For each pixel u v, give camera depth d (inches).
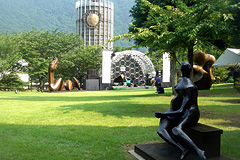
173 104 178.9
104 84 1598.2
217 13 359.3
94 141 225.3
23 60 1738.4
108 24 4210.1
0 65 1434.5
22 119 342.6
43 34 1873.8
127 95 838.5
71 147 207.3
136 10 875.4
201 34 367.2
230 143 212.8
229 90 847.1
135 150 193.5
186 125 163.6
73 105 506.6
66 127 283.7
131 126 287.0
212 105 451.8
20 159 176.2
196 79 881.5
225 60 903.1
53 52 1847.9
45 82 2230.6
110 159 177.9
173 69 690.8
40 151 195.6
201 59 868.6
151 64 1830.7
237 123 295.4
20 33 1920.5
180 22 386.3
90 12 3993.6
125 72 2139.5
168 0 677.3
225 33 378.3
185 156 149.6
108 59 1504.7
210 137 166.2
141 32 402.9
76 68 1907.0
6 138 235.6
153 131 259.6
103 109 430.6
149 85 1784.0
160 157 163.9
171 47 402.9
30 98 742.5
